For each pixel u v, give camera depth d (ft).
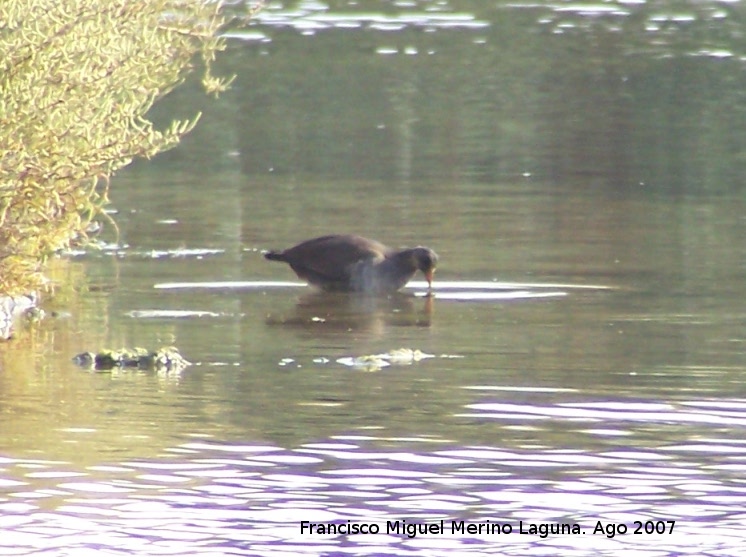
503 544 92.07
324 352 137.49
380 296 163.32
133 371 130.11
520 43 406.41
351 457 106.83
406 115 299.79
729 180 238.89
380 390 123.95
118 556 89.40
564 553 90.89
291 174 240.53
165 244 188.65
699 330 145.38
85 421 114.52
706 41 412.36
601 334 144.05
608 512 96.94
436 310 156.15
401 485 101.60
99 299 159.43
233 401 120.47
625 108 310.24
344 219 205.16
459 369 130.93
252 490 100.22
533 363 132.87
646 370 130.21
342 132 280.10
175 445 108.99
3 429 112.16
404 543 92.22
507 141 273.13
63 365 131.85
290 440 110.32
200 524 94.32
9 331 144.56
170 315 152.66
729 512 96.94
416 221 204.44
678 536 93.15
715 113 304.71
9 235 141.49
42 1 134.51
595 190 230.27
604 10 477.36
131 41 141.59
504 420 115.55
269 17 445.78
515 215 209.77
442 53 386.32
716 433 112.37
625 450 108.47
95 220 202.28
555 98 322.55
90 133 138.92
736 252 185.26
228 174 239.91
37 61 134.10
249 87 326.24
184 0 147.33
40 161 136.36
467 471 104.12
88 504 97.25
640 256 182.91
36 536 91.97
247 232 196.44
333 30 424.87
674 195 226.99
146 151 141.59
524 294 163.22
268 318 151.84
